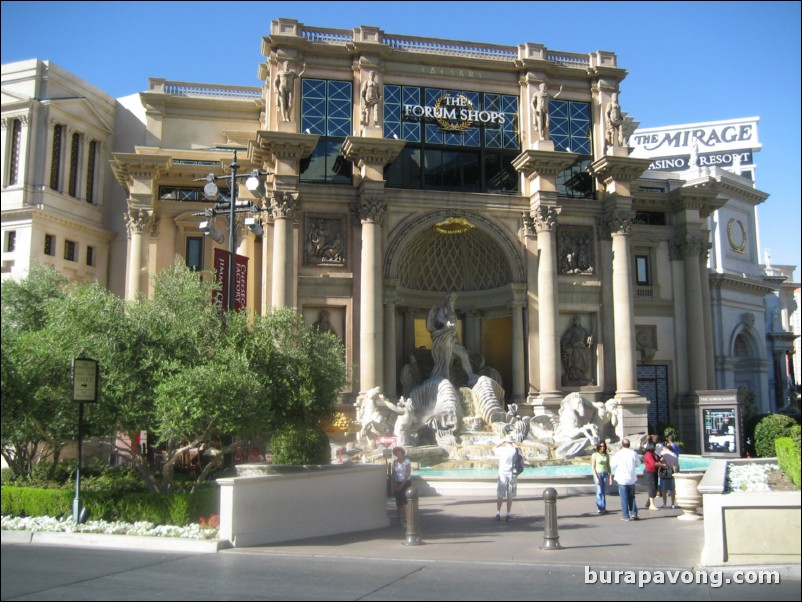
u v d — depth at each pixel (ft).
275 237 142.72
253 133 176.24
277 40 150.20
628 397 151.84
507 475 76.48
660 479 86.02
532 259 156.35
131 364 72.74
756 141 263.90
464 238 164.25
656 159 272.31
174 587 47.67
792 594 44.47
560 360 156.35
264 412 72.74
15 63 167.73
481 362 158.71
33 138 163.43
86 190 178.29
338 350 86.02
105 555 58.80
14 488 73.26
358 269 149.38
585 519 78.13
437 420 136.26
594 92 168.04
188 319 76.95
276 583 48.88
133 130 187.93
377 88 152.25
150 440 92.68
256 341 77.56
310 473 69.46
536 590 46.62
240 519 63.16
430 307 167.12
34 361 71.31
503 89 163.12
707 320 178.81
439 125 158.81
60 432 75.72
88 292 74.95
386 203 149.89
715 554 51.80
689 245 177.88
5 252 158.71
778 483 63.26
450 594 45.55
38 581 49.47
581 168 165.99
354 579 50.14
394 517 82.99
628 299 156.56
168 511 67.77
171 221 160.76
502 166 161.07
